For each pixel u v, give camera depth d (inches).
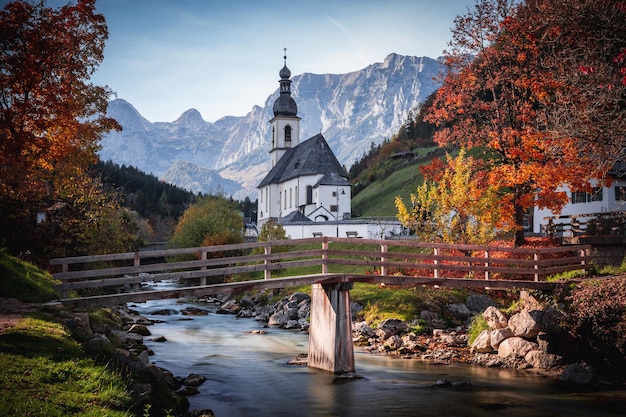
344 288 865.5
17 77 1209.4
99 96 1545.3
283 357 975.6
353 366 853.8
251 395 716.0
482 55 1386.6
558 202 1253.7
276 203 5073.8
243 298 1843.0
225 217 3144.7
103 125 1528.1
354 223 3363.7
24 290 839.1
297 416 627.2
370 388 753.0
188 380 772.6
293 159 5017.2
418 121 6850.4
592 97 887.7
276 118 5836.6
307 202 4407.0
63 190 1517.0
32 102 1270.9
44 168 1422.2
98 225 1512.1
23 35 1232.2
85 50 1439.5
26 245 1295.5
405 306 1231.5
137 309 1765.5
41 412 411.8
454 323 1182.9
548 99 1242.6
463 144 1414.9
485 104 1393.9
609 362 809.5
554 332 874.1
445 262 1341.0
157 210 7514.8
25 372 476.4
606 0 889.5
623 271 1053.2
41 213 1492.4
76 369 511.2
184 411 590.6
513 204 1336.1
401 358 944.3
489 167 1421.0
